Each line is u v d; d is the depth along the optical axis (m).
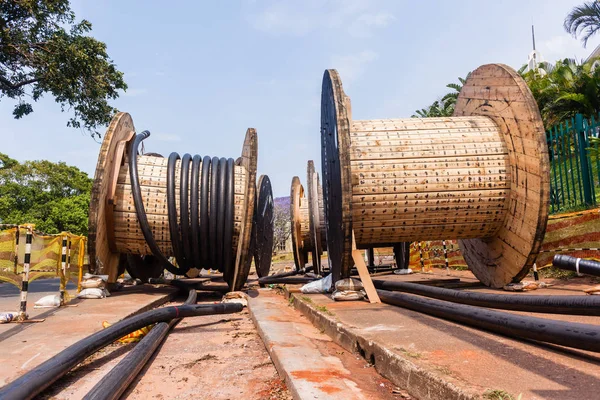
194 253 9.72
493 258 8.00
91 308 7.27
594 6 27.06
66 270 8.09
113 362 4.41
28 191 37.84
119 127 9.53
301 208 17.28
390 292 6.23
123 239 9.54
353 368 3.63
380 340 3.74
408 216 7.33
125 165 9.70
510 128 7.24
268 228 14.91
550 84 29.45
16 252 6.96
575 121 10.51
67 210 37.50
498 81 7.57
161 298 9.07
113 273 10.13
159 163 9.85
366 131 7.48
